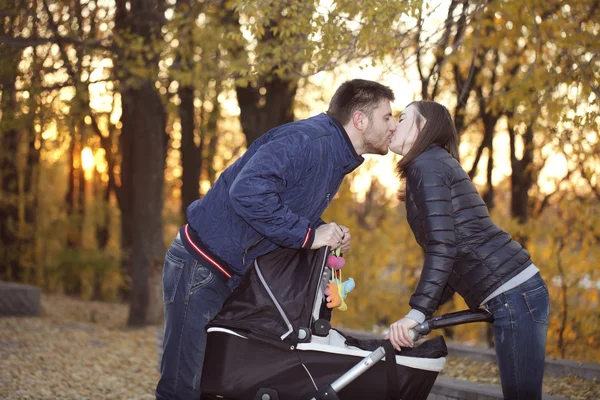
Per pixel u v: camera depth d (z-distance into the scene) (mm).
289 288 3029
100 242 21828
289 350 2986
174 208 25391
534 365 3053
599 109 5641
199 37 9828
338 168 3281
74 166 22609
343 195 14391
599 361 7938
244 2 6008
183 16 10211
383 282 15242
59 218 20250
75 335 10227
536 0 6324
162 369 3414
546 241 9570
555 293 8922
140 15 10930
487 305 3105
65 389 6633
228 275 3326
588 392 4977
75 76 10164
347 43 5879
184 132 14211
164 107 12719
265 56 7531
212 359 3039
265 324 3006
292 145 3092
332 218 14445
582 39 6074
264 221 3016
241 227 3256
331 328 3305
